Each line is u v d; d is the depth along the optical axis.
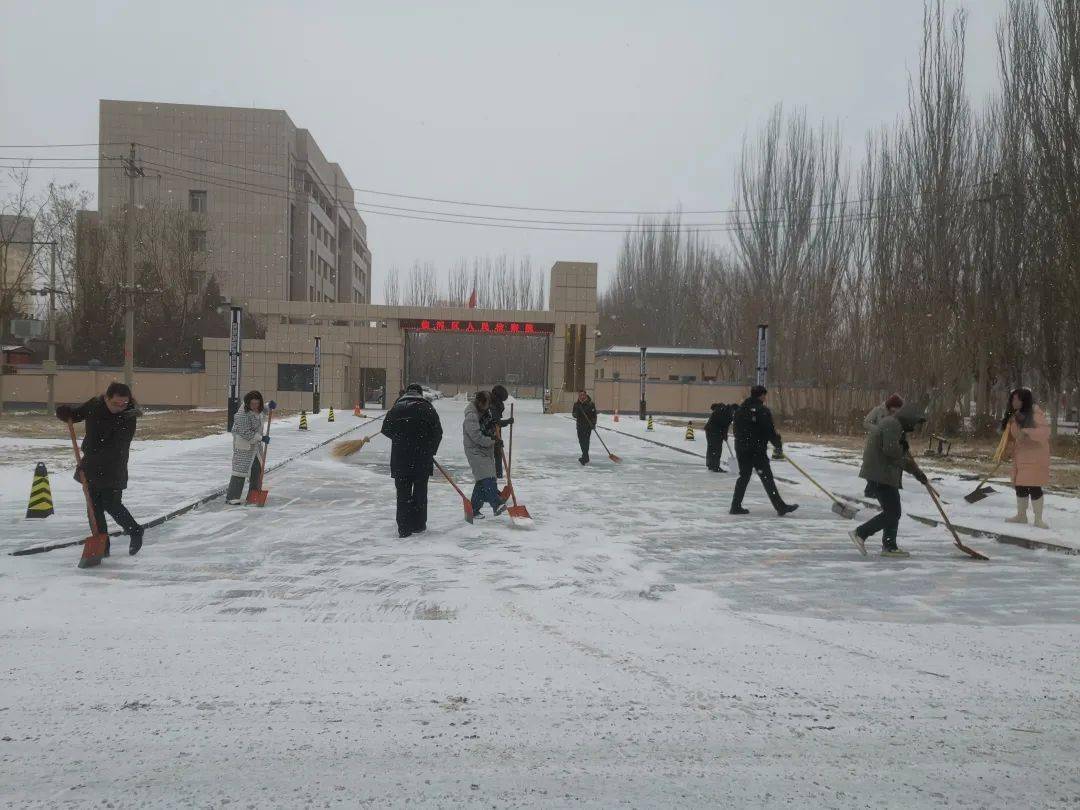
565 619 5.68
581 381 48.53
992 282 28.08
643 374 40.84
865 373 33.38
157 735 3.59
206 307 53.59
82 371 44.16
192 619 5.53
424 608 5.91
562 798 3.08
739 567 7.63
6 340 48.31
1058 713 4.03
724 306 59.28
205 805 2.99
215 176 60.31
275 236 60.72
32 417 30.50
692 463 18.78
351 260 86.00
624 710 3.97
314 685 4.25
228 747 3.48
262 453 11.30
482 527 9.53
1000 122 29.03
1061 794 3.19
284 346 46.00
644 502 12.12
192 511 10.46
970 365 28.33
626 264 77.69
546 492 13.11
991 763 3.46
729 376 53.66
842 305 35.56
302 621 5.52
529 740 3.60
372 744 3.53
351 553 7.94
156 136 59.94
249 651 4.80
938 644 5.20
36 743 3.50
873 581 7.12
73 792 3.07
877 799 3.12
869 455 8.28
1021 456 9.94
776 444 10.94
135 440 21.08
